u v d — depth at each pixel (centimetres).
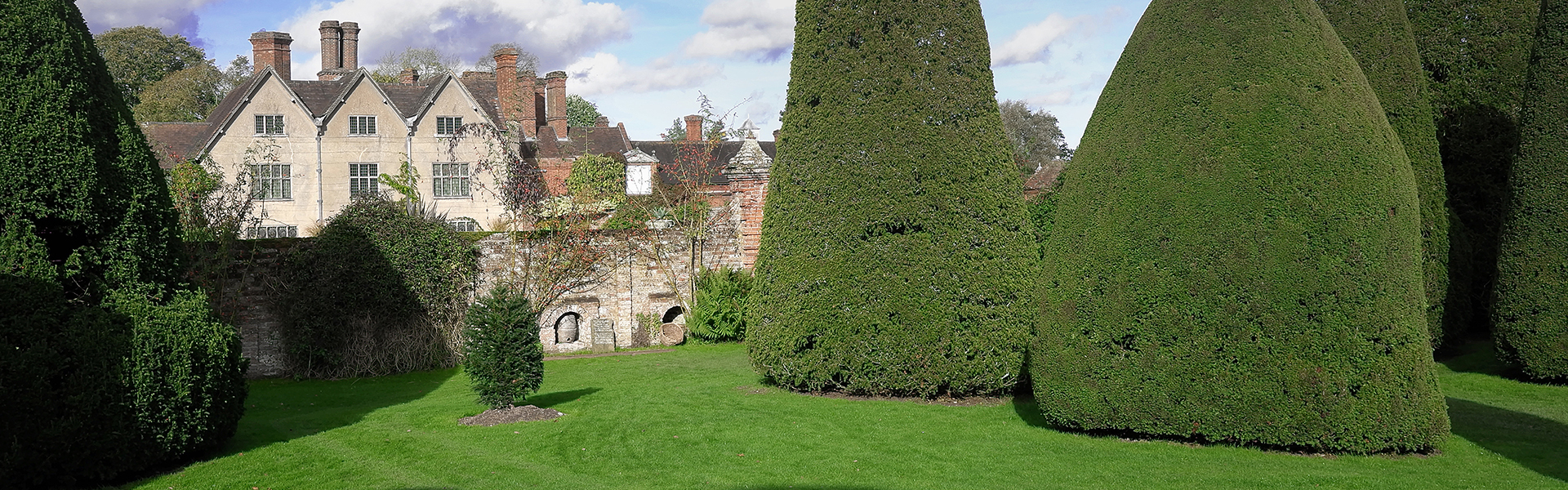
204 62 4781
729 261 1667
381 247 1348
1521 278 1022
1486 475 627
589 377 1188
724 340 1580
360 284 1320
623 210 1628
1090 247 738
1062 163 3331
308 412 1005
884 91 937
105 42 4850
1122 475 639
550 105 4088
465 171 3472
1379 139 684
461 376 1294
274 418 952
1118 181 728
